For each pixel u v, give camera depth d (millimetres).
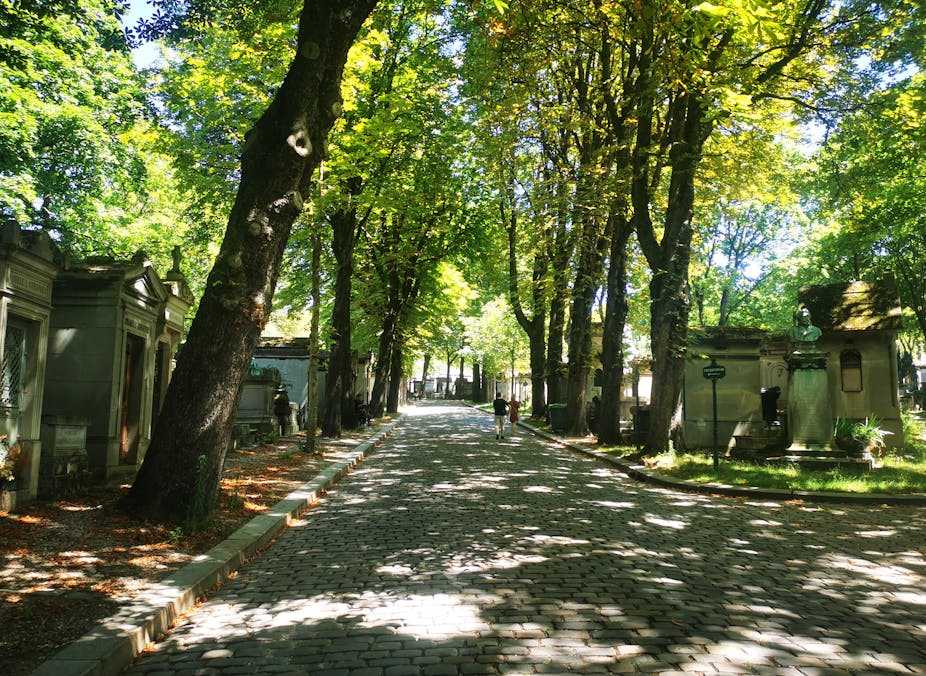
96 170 24469
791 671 4426
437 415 50844
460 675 4336
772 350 22109
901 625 5453
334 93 9336
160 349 14758
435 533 9031
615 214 21672
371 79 22078
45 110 21234
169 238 34562
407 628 5258
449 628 5242
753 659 4609
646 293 29281
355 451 20016
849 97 17844
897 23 16188
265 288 9086
